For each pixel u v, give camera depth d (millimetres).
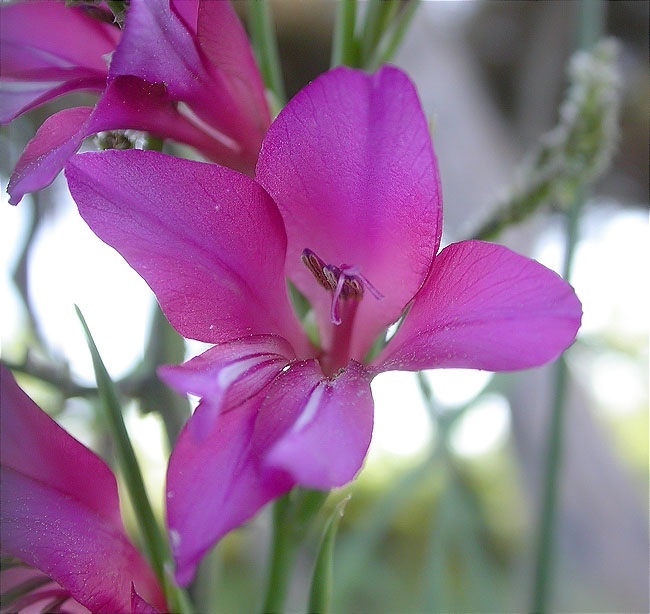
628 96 350
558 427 138
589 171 131
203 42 105
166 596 106
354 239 107
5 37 111
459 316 96
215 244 102
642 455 426
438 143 296
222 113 110
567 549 255
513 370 91
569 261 138
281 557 109
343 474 87
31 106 103
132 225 99
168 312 102
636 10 338
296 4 274
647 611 250
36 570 108
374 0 118
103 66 115
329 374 109
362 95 96
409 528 305
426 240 100
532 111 356
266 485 92
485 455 368
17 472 102
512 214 132
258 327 107
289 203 105
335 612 167
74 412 158
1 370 101
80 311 104
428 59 309
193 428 86
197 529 90
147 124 108
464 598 196
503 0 332
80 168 97
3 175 170
